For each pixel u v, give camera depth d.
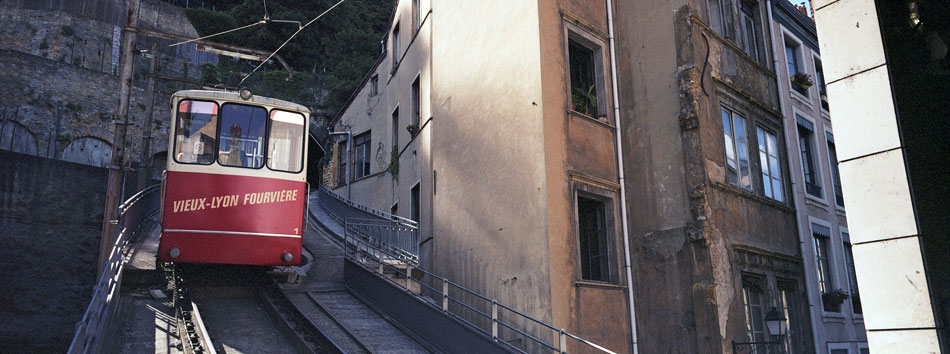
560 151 11.80
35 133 41.28
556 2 12.68
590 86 13.21
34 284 17.02
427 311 11.84
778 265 13.44
